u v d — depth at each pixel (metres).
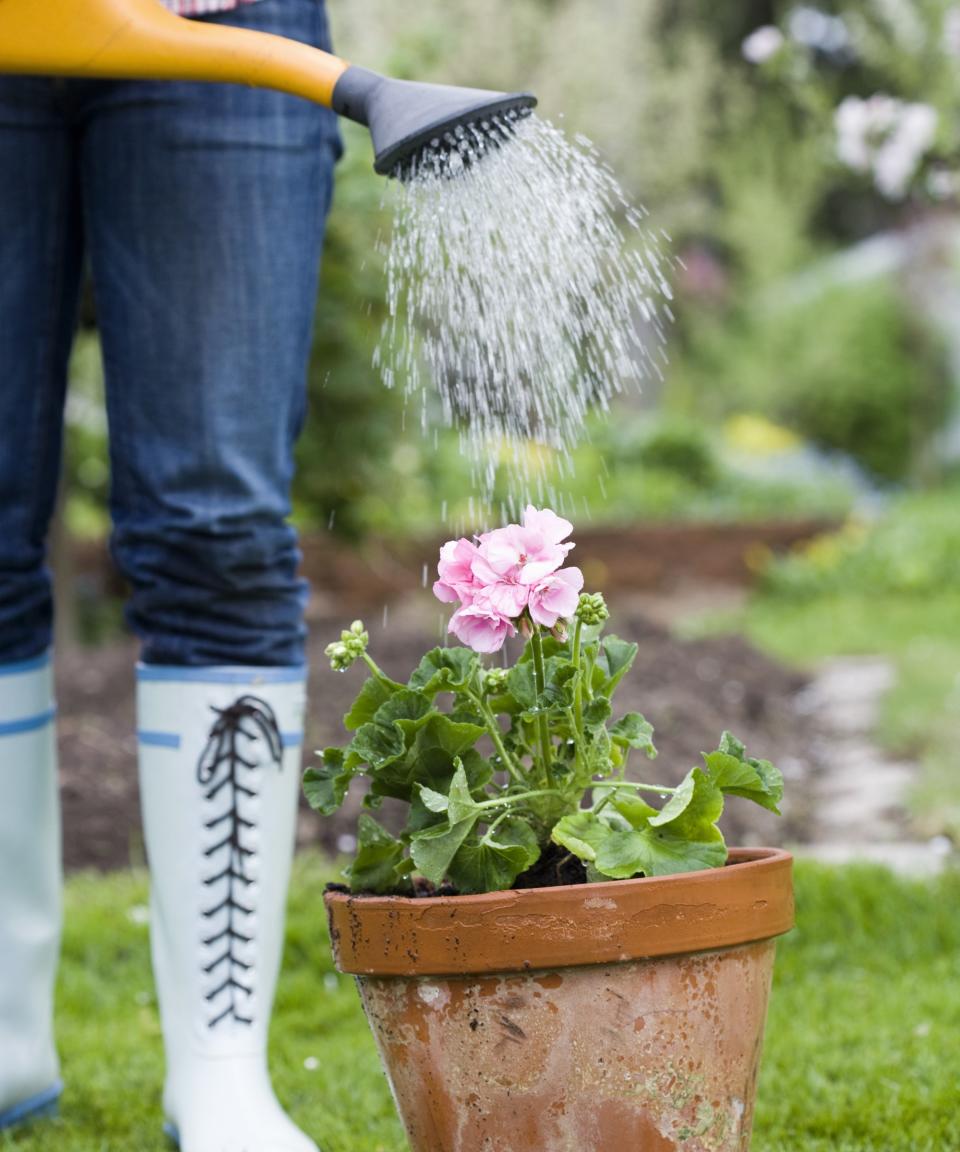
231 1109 2.27
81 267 2.56
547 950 1.60
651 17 13.94
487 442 2.05
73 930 3.91
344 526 8.61
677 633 10.58
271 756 2.38
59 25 1.99
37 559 2.49
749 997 1.70
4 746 2.45
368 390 7.74
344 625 9.76
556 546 1.77
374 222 7.11
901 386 20.00
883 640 10.34
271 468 2.38
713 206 18.78
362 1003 1.80
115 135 2.34
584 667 1.82
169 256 2.33
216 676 2.35
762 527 13.88
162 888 2.37
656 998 1.63
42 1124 2.52
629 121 12.13
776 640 10.73
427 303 2.07
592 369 2.07
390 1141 2.39
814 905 3.70
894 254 20.03
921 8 7.51
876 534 13.95
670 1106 1.64
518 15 10.83
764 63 7.52
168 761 2.36
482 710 1.83
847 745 6.83
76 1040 3.13
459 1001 1.65
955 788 5.32
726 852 1.71
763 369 19.66
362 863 1.83
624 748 1.94
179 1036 2.35
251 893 2.35
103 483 10.52
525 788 1.82
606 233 2.07
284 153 2.36
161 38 1.98
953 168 6.65
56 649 8.51
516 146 1.96
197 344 2.32
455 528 11.76
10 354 2.39
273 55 1.96
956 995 2.99
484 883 1.71
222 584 2.34
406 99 1.85
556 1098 1.63
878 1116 2.35
